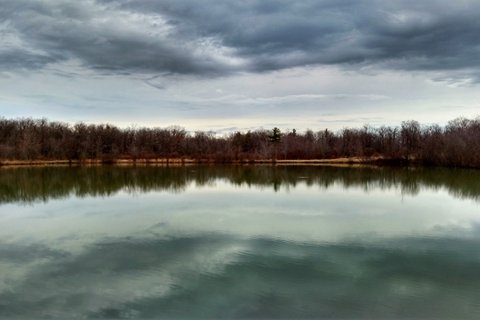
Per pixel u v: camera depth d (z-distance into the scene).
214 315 12.86
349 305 13.52
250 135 117.06
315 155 99.00
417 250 19.47
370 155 99.94
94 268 17.05
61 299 14.07
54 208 31.62
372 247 19.97
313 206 32.06
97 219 27.08
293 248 19.77
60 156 92.06
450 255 18.70
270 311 13.11
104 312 13.12
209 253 19.00
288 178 55.47
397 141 101.50
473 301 13.80
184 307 13.41
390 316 12.77
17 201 35.28
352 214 28.55
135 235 22.45
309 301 13.78
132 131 115.88
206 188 44.47
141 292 14.61
